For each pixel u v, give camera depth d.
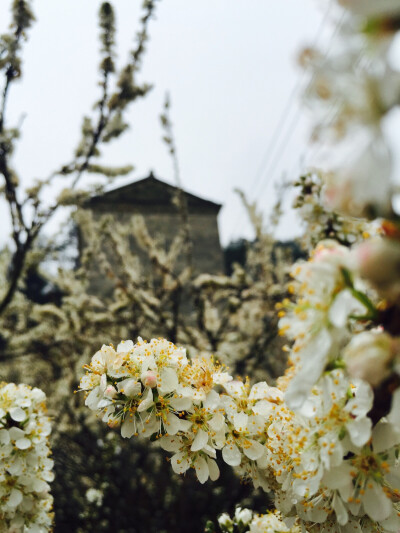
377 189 0.08
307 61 0.09
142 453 1.05
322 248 0.13
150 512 1.01
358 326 0.14
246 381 0.23
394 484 0.16
